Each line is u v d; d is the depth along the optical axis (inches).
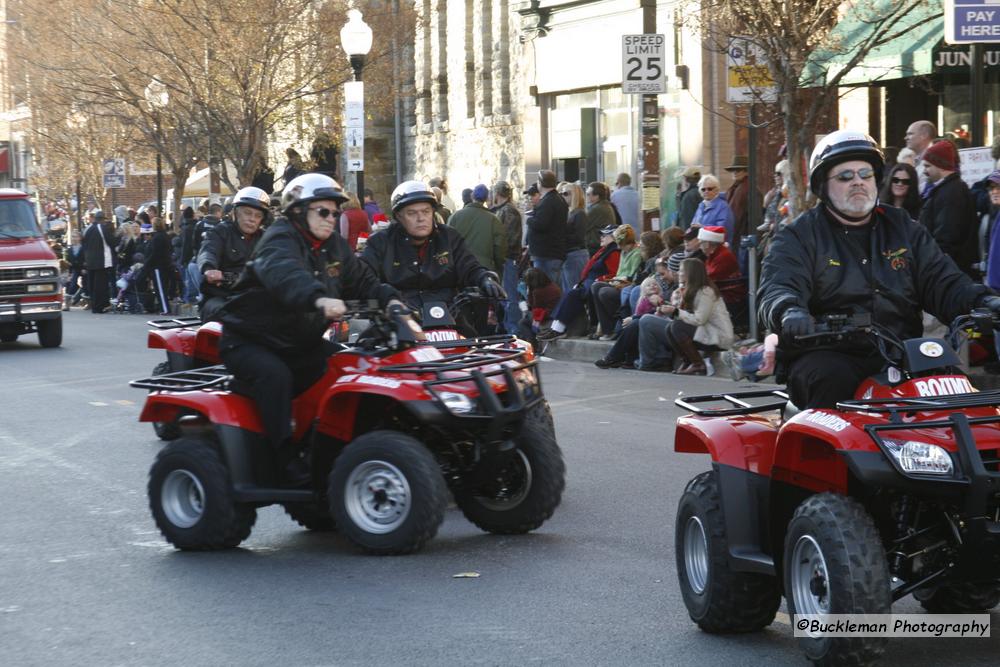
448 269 604.1
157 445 750.5
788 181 939.3
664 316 977.5
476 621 397.4
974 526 306.3
